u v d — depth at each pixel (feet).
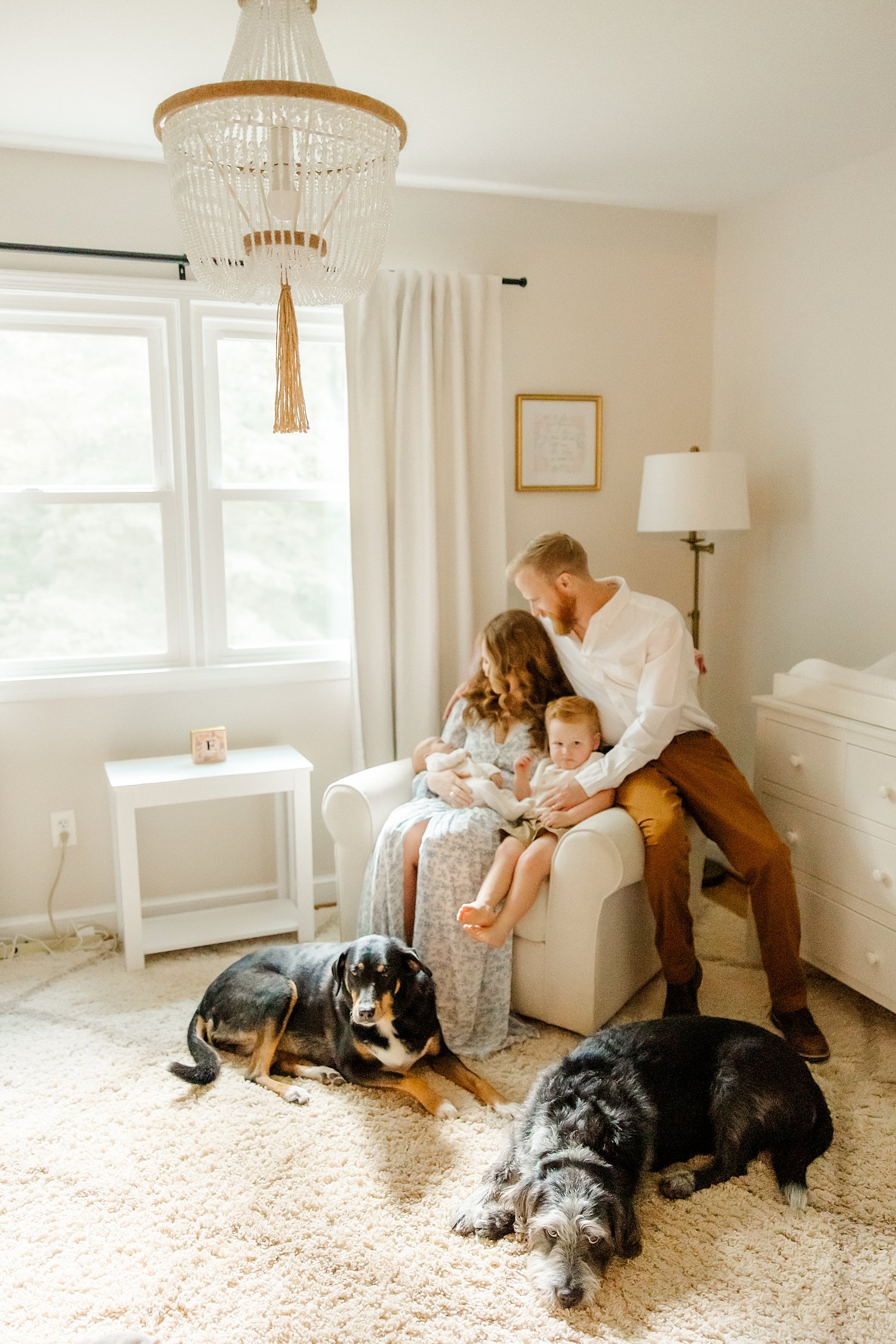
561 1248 5.11
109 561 10.04
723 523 10.00
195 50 7.18
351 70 7.58
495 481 10.68
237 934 9.51
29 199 9.14
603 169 9.87
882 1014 8.16
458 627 10.62
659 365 11.64
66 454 9.84
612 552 11.73
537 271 10.92
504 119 8.58
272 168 5.10
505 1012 7.75
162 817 10.20
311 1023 7.30
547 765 8.52
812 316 10.28
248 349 10.25
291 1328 4.97
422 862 7.79
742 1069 6.04
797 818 8.48
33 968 9.22
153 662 10.24
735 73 7.70
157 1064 7.47
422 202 10.39
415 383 10.18
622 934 7.91
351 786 8.63
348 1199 5.91
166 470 10.11
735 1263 5.43
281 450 10.49
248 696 10.41
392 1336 4.92
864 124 8.71
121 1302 5.14
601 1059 6.11
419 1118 6.74
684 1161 6.29
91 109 8.23
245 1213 5.80
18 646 9.91
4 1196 5.97
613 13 6.70
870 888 7.63
